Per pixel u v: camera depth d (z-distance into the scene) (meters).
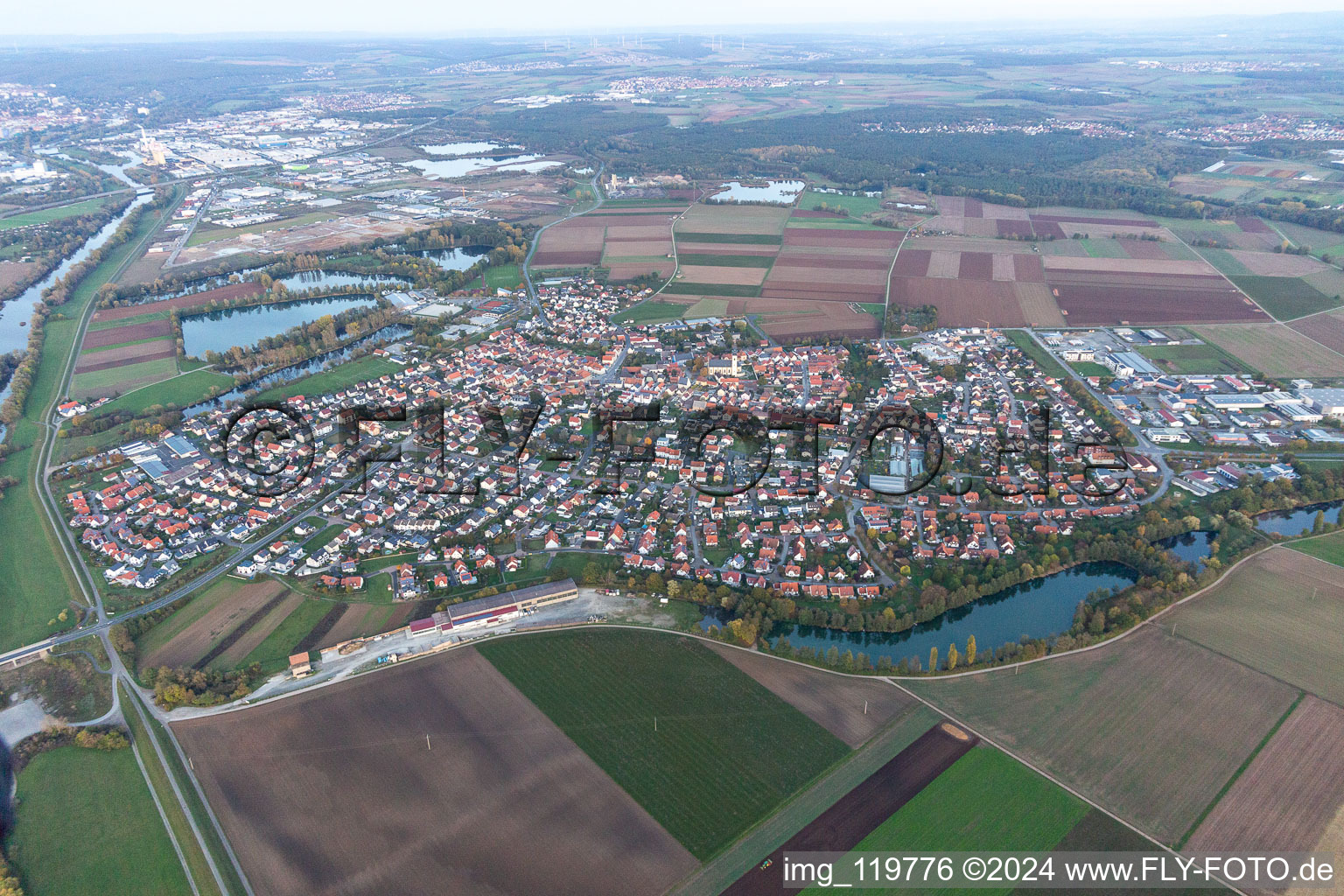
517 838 166.88
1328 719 190.62
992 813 170.62
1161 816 168.25
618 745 189.62
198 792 178.88
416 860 162.38
